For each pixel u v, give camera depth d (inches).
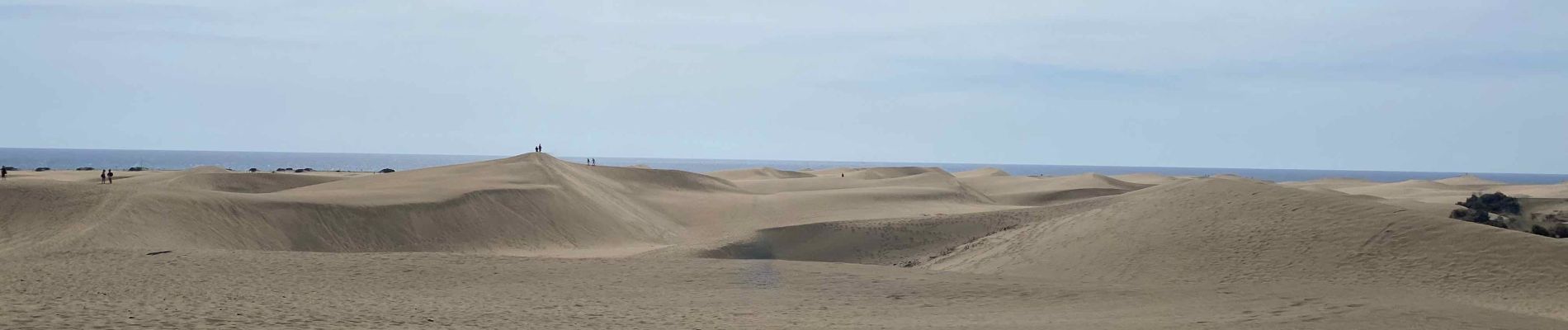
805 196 2374.5
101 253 986.7
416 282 834.2
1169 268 952.9
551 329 557.3
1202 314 642.8
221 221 1407.5
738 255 1488.7
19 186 1469.0
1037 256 1125.7
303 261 946.7
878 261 1520.7
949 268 1235.2
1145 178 4429.1
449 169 2324.1
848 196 2394.2
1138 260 995.3
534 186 1908.2
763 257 1517.0
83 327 485.4
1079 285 823.7
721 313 668.7
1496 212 1620.3
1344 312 626.2
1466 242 900.0
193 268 888.3
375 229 1535.4
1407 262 882.8
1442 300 745.0
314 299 712.4
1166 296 744.3
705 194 2522.1
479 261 967.0
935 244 1604.3
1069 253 1092.5
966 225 1692.9
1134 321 609.6
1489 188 3154.5
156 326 502.0
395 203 1621.6
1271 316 616.4
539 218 1760.6
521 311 660.1
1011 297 755.4
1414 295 783.1
